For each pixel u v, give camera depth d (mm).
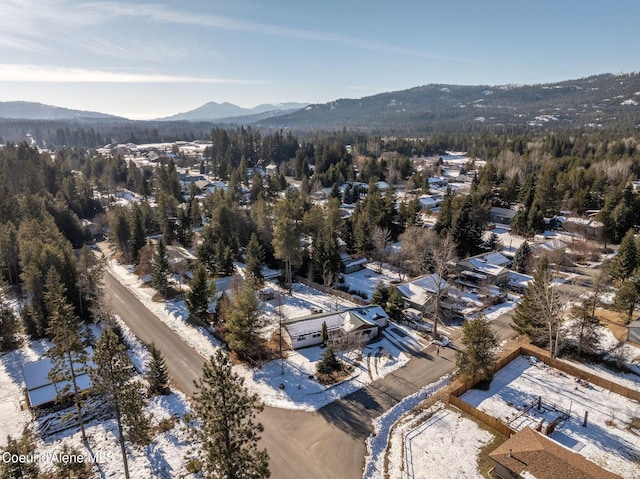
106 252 79250
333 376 37344
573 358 40688
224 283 56531
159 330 46844
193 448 28609
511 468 24547
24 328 47031
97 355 24625
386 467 26969
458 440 29203
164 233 79562
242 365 39250
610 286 56688
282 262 62219
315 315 45938
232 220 73375
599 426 31031
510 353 40656
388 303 48875
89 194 102375
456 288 56969
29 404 32719
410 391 35219
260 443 29000
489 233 81375
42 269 47625
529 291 44562
